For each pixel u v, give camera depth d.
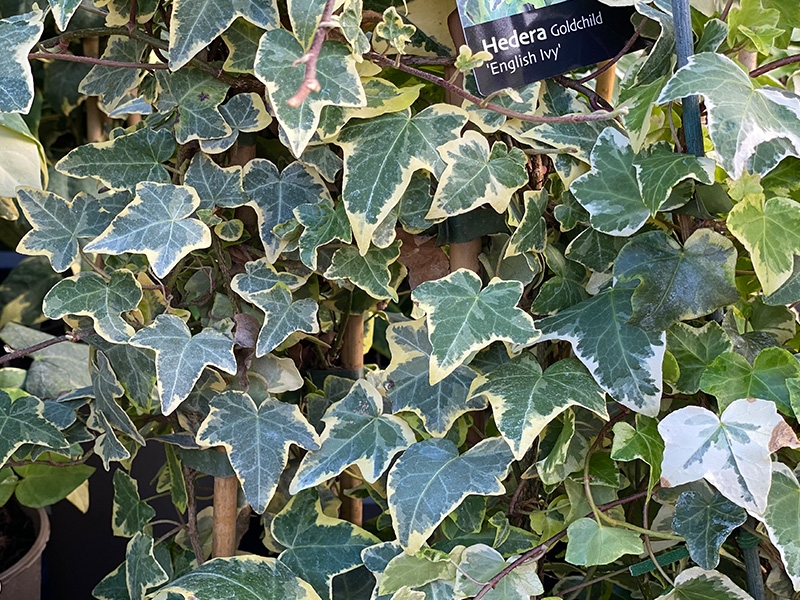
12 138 0.49
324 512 0.51
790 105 0.38
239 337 0.44
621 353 0.40
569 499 0.44
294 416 0.44
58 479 0.61
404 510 0.41
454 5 0.43
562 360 0.43
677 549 0.43
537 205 0.43
